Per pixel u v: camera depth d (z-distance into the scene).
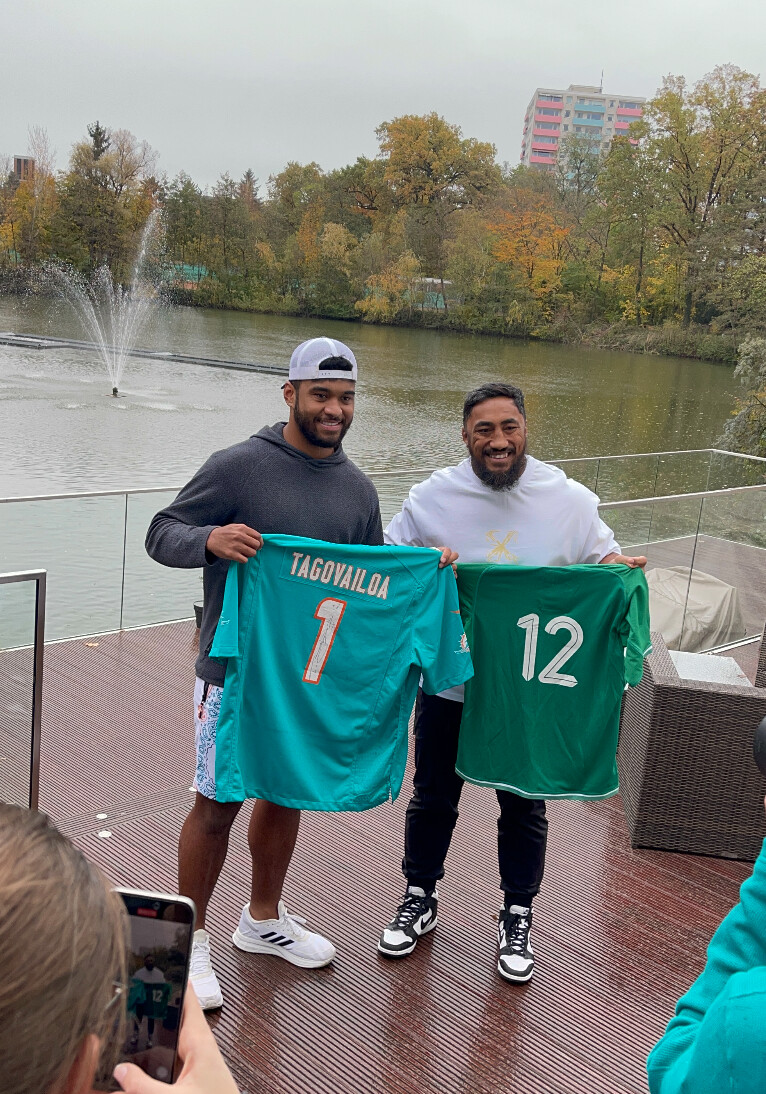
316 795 2.48
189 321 63.59
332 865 3.28
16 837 0.50
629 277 65.62
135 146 78.75
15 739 2.54
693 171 61.06
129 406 25.92
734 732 3.45
